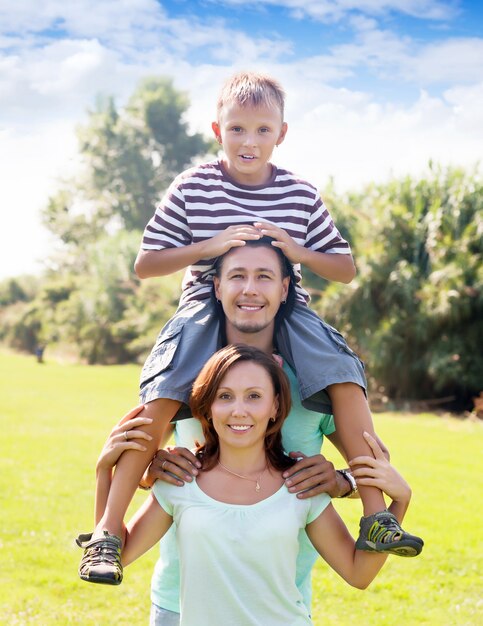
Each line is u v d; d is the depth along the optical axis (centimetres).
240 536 280
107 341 3509
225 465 296
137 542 295
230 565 280
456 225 1856
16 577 613
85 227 5019
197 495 289
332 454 1137
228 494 289
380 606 573
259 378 290
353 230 1998
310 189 346
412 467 1028
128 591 596
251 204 337
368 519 283
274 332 333
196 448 314
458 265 1780
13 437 1224
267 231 318
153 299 3341
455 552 689
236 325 314
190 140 4978
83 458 1073
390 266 1858
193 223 335
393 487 294
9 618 531
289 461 302
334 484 299
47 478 945
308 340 323
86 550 280
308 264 332
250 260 311
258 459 296
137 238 3662
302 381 315
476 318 1780
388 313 1862
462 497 868
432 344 1805
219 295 324
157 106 4894
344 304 1883
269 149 337
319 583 617
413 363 1830
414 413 1730
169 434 354
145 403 309
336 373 310
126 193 4972
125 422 304
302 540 324
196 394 296
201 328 325
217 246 313
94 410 1608
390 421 1562
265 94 336
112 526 286
